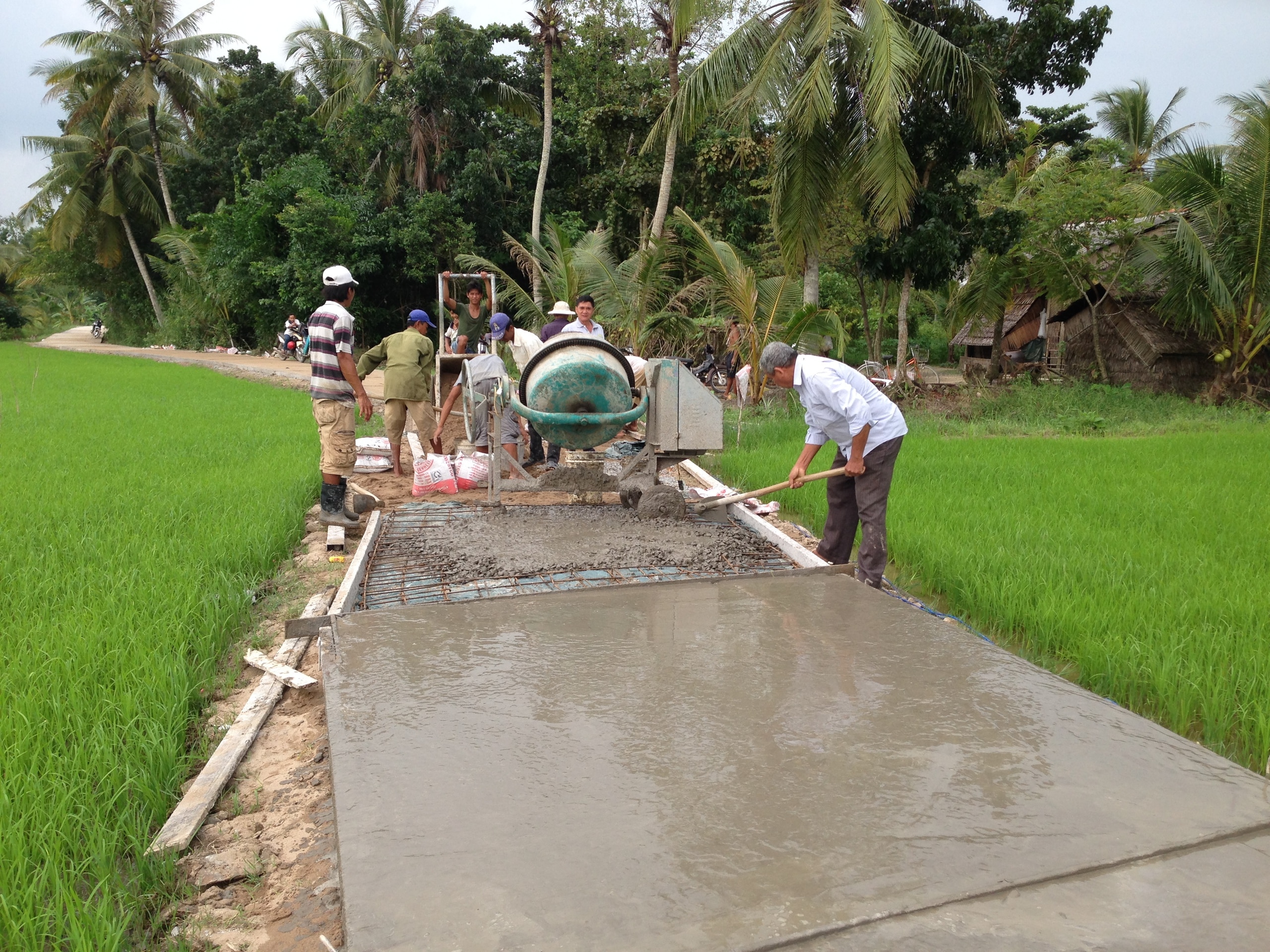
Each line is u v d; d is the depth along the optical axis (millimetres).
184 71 36906
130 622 4293
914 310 37906
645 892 2336
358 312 31453
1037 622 4840
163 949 2451
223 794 3217
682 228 20000
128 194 40406
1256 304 18500
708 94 15578
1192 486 8844
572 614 4598
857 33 14508
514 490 7387
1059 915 2275
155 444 10695
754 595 4957
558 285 18219
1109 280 19938
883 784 2900
